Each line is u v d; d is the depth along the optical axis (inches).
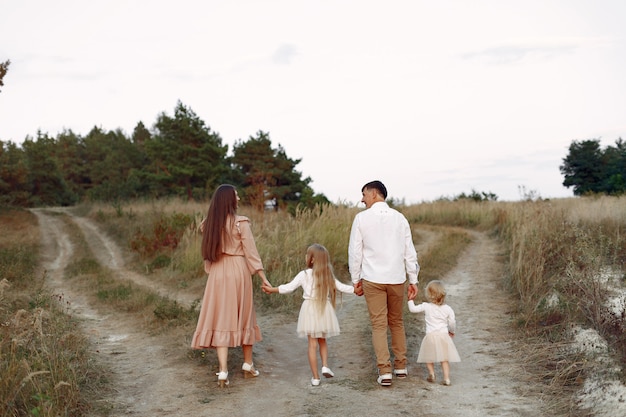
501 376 210.7
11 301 341.4
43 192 2276.1
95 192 1738.4
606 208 544.1
